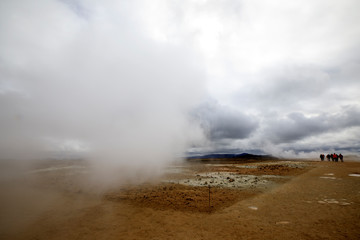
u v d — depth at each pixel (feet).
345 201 26.00
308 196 29.63
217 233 18.72
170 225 21.33
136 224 21.99
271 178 49.57
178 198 31.86
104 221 23.16
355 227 18.08
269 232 18.24
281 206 25.62
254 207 25.98
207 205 27.84
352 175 47.21
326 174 50.85
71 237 19.16
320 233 17.40
